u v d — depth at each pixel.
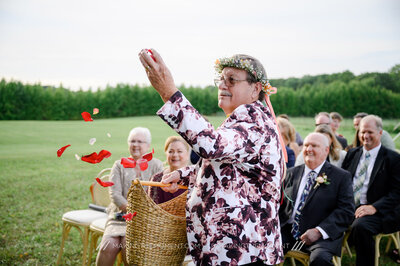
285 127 5.42
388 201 3.83
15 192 7.56
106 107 29.89
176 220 1.89
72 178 9.29
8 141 19.02
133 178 3.55
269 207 1.66
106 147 16.42
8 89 27.86
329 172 3.55
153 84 1.51
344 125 23.70
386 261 4.29
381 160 4.04
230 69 1.76
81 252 4.31
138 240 1.88
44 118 28.75
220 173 1.60
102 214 3.98
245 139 1.54
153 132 22.38
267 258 1.60
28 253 4.21
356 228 3.72
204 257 1.60
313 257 3.10
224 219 1.56
